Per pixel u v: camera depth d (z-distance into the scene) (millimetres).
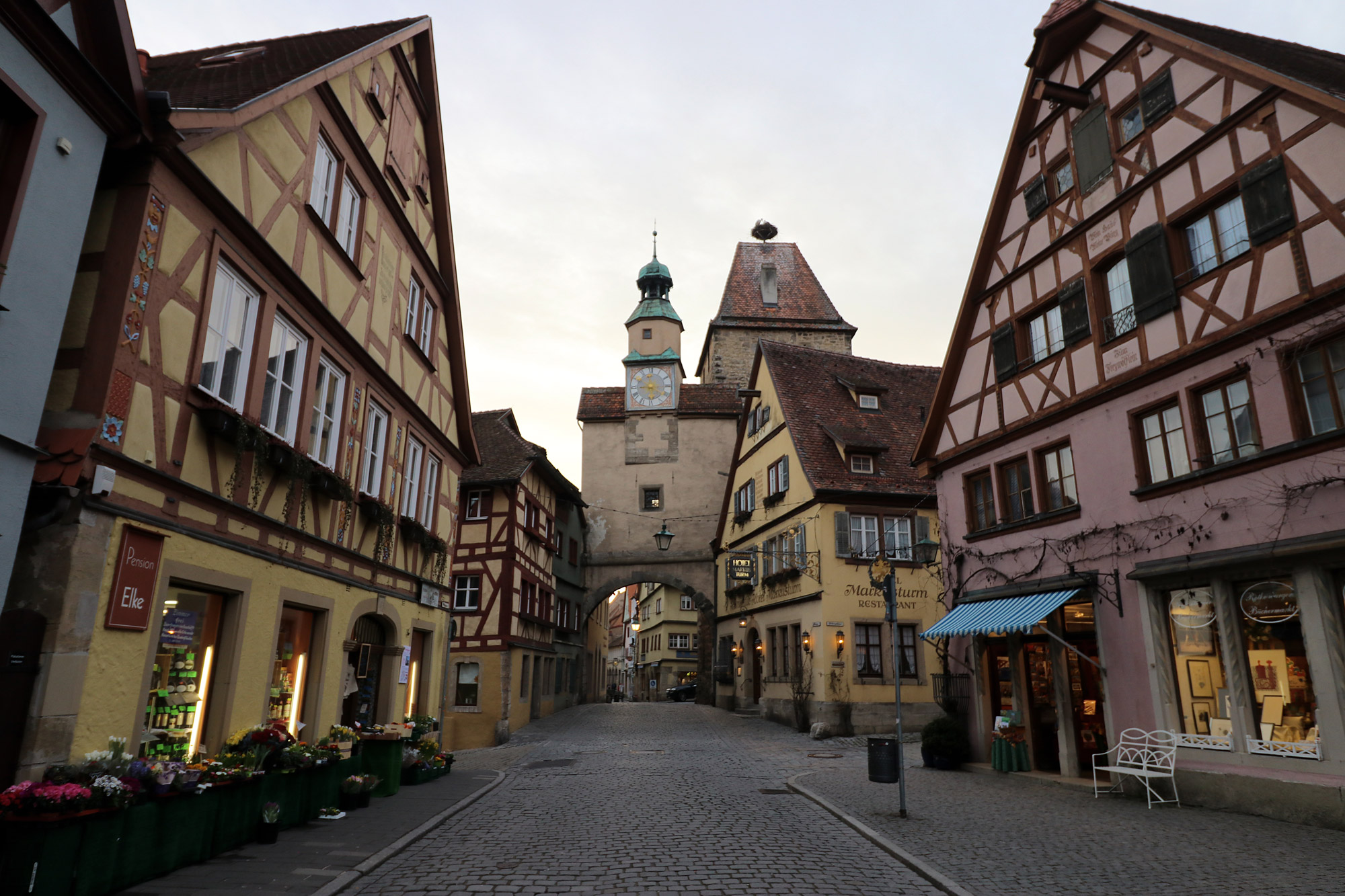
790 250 41781
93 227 6023
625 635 71812
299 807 7996
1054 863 6648
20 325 5039
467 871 6395
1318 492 8102
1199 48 9852
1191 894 5734
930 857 6859
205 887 5531
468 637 22453
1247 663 8875
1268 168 8852
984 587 13406
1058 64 12500
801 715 20234
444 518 14508
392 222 11734
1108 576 10688
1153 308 10219
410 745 11695
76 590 5449
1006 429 12930
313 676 9344
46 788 4855
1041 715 12453
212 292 6977
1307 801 8031
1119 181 11023
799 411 23172
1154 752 9523
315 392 9320
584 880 6129
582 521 33281
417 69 12758
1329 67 10039
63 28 5449
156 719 6574
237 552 7477
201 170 6652
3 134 5074
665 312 36219
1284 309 8516
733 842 7539
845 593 20016
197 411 6820
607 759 15023
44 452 5250
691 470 33562
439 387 14188
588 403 34969
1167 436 10070
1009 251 13289
